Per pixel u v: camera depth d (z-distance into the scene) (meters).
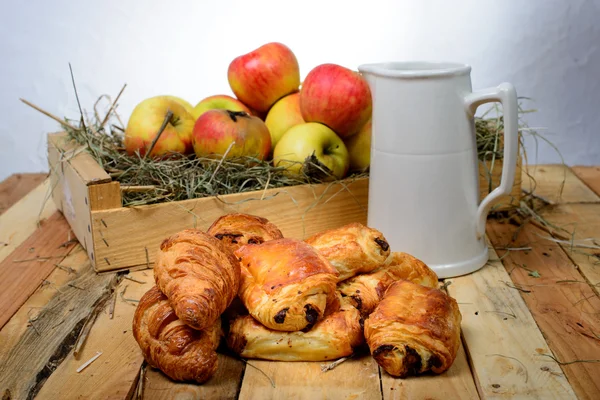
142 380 0.89
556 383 0.86
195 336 0.88
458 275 1.17
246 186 1.32
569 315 1.04
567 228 1.37
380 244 1.00
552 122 2.35
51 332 1.01
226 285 0.89
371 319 0.90
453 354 0.88
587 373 0.88
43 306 1.09
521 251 1.28
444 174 1.14
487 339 0.96
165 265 0.91
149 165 1.28
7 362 0.94
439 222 1.15
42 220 1.47
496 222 1.42
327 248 1.00
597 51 2.28
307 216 1.30
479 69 2.34
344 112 1.30
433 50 2.35
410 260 1.05
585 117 2.34
